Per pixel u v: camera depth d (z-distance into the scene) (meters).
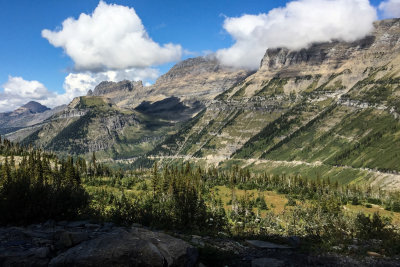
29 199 29.02
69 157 158.75
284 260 22.38
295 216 80.94
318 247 26.02
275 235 32.06
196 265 19.80
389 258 22.70
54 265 16.25
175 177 153.62
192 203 39.81
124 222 34.28
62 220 31.22
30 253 17.11
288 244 27.73
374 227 30.53
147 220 35.75
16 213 28.02
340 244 26.66
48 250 17.95
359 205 126.88
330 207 88.06
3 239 20.41
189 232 33.88
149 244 17.39
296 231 44.97
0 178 109.12
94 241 17.80
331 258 22.62
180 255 18.64
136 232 21.84
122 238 18.11
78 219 32.84
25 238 20.95
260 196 143.12
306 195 151.88
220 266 21.09
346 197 148.88
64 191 32.91
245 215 84.25
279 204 127.12
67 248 19.06
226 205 123.00
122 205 36.88
